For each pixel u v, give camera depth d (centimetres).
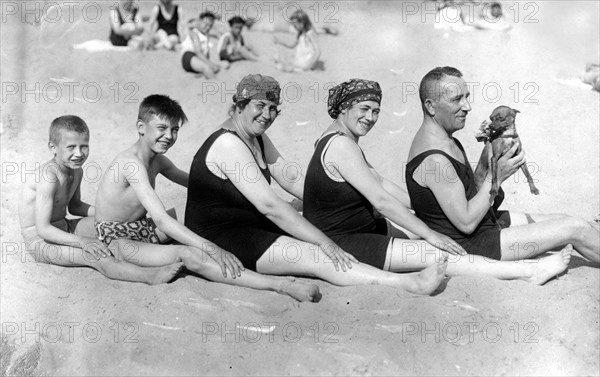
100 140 765
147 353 448
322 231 525
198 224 521
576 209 632
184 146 751
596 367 439
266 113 509
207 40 995
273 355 443
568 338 458
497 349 448
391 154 732
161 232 544
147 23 1130
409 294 485
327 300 485
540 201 646
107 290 502
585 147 738
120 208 526
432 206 516
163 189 670
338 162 507
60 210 551
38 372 446
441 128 516
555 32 1035
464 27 1066
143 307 480
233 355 444
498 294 489
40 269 530
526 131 770
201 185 512
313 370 434
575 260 540
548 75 908
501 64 943
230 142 503
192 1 1223
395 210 505
